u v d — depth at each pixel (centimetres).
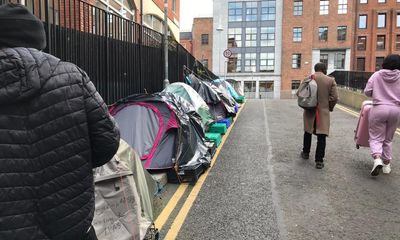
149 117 692
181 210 530
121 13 1499
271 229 470
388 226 480
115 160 372
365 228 474
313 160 797
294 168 737
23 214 187
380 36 5947
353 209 535
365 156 830
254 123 1326
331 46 5694
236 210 530
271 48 5794
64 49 670
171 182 649
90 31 791
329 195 590
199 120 795
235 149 902
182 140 671
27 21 201
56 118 195
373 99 678
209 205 549
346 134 1093
